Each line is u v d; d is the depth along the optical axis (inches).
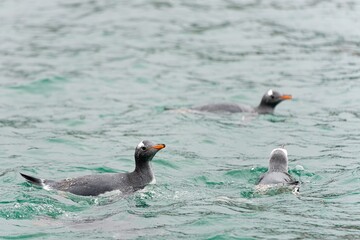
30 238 540.4
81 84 1066.1
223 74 1110.4
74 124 882.8
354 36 1311.5
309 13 1493.6
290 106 951.6
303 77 1083.3
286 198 617.9
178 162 732.0
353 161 731.4
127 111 936.9
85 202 610.5
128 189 641.6
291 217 575.8
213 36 1336.1
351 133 832.9
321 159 740.0
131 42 1302.9
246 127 858.1
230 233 543.5
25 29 1402.6
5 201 611.2
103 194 627.2
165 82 1075.3
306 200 615.5
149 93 1024.2
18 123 887.1
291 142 802.2
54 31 1387.8
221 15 1491.1
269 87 1042.1
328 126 861.2
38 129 860.0
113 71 1131.9
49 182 642.8
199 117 893.2
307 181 672.4
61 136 827.4
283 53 1214.9
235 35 1337.4
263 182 642.8
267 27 1386.6
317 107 944.3
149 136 826.2
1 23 1449.3
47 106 966.4
